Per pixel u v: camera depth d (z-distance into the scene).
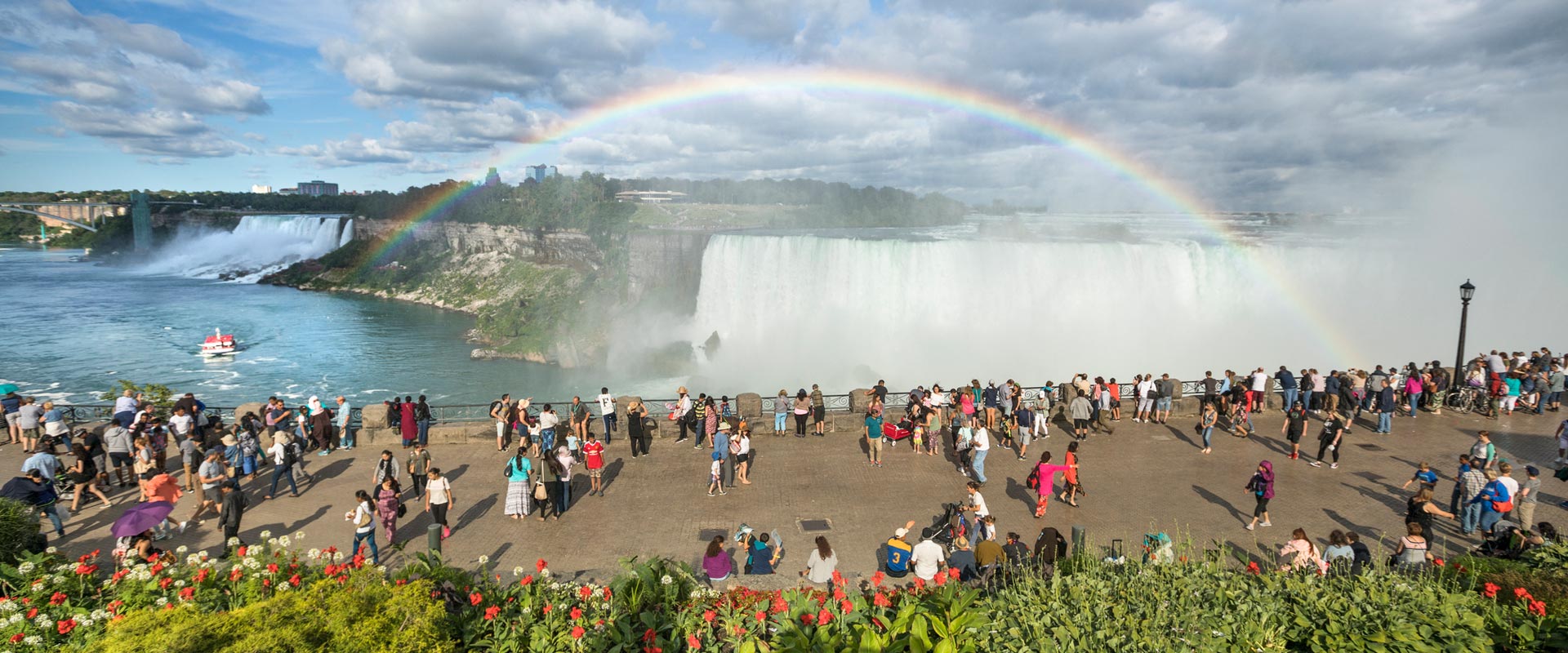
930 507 17.69
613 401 22.95
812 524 16.67
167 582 10.50
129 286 135.38
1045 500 16.80
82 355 74.19
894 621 8.75
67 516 16.17
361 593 8.07
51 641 9.50
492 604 10.00
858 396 24.66
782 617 9.02
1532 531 14.23
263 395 60.00
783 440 23.08
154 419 20.08
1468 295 26.34
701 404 21.97
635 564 11.40
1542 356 27.22
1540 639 8.64
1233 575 9.91
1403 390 25.89
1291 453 20.94
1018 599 8.93
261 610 7.48
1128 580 9.56
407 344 81.62
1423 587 9.45
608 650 9.10
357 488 18.98
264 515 17.22
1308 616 8.88
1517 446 21.81
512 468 16.91
